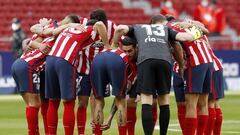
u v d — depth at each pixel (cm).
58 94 2956
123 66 2917
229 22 8500
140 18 8244
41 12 7988
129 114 3078
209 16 7581
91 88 3148
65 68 2881
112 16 8162
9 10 7912
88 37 2936
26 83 3003
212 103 3109
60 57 2884
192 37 2848
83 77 3127
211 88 3027
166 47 2858
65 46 2902
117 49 2952
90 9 8175
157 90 2870
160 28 2897
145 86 2822
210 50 3059
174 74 3130
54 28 3000
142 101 2834
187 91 2953
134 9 8288
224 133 3550
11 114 4641
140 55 2844
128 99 3067
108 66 2917
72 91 2892
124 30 2898
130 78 3041
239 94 6600
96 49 3133
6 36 7644
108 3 8294
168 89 2862
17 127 3838
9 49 7444
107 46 2958
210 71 2970
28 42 3206
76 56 2906
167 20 3222
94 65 2950
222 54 7175
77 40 2911
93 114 3161
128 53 2980
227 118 4397
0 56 6681
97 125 3005
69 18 3112
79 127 3148
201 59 2931
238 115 4597
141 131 3606
